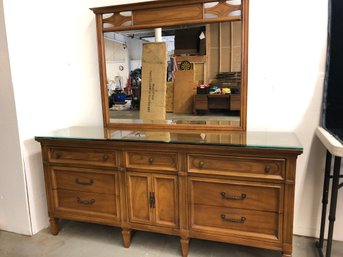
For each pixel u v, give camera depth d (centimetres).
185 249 185
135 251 196
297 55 188
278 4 186
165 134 200
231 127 204
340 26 177
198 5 197
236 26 193
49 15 225
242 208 169
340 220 196
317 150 195
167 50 214
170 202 183
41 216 228
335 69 181
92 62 236
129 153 185
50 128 231
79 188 203
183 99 215
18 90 203
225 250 195
